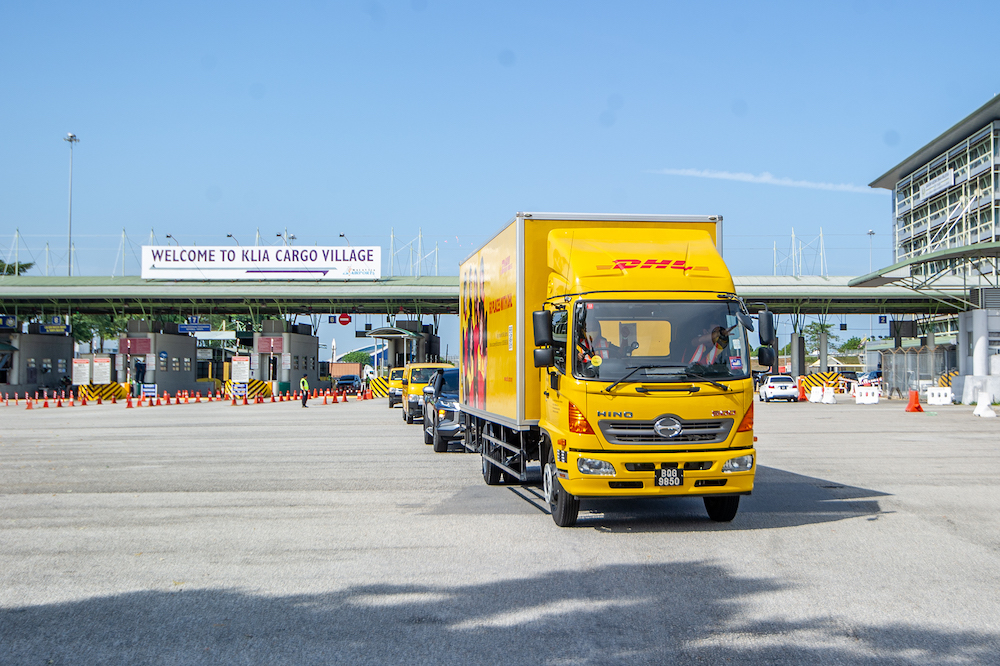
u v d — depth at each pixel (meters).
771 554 7.64
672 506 10.39
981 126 54.31
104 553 7.80
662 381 8.43
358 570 7.09
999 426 23.28
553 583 6.62
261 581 6.73
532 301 9.76
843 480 12.58
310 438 20.75
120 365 53.41
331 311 58.31
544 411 9.51
